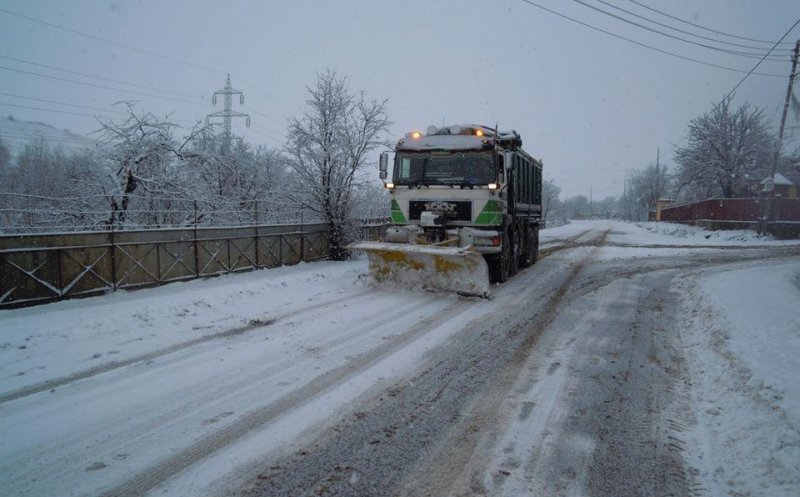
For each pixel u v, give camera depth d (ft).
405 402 16.29
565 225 204.03
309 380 18.16
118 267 35.24
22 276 30.07
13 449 13.15
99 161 51.19
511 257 43.96
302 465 12.43
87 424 14.62
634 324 27.22
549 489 11.44
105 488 11.37
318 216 61.11
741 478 11.70
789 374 16.84
